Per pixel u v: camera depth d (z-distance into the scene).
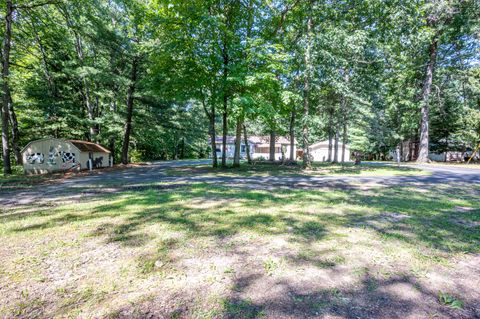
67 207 5.64
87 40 18.45
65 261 2.96
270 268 2.83
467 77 22.23
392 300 2.27
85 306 2.13
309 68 14.18
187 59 14.27
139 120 22.20
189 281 2.55
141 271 2.74
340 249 3.38
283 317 2.01
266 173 13.73
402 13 14.80
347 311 2.10
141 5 15.53
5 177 12.21
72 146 16.08
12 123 17.91
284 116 17.02
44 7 16.83
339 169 15.91
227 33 13.38
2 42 16.08
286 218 4.82
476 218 4.86
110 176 12.53
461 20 17.95
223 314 2.04
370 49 15.64
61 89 21.27
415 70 21.58
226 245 3.48
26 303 2.17
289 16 15.78
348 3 14.59
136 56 18.78
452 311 2.12
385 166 18.39
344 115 21.34
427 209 5.58
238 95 14.93
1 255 3.11
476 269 2.87
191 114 37.25
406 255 3.21
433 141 31.02
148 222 4.49
